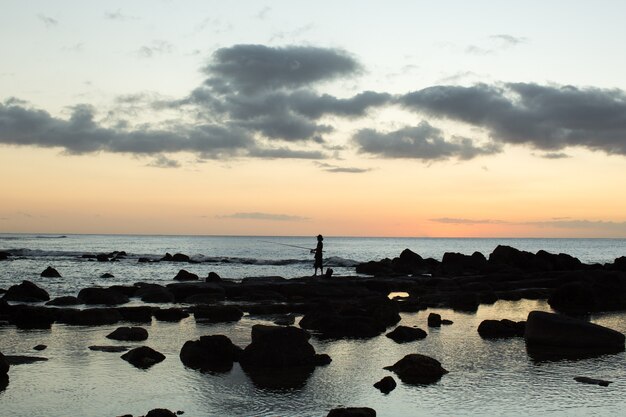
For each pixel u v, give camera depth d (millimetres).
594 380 12430
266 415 10062
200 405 10594
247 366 13578
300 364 13773
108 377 12367
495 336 18000
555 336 16500
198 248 117438
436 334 18359
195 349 14016
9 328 18469
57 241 149500
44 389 11453
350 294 27547
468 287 30969
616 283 32062
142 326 19125
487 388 11859
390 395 11328
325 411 10305
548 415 10195
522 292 29719
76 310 20109
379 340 17312
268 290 27500
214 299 25797
